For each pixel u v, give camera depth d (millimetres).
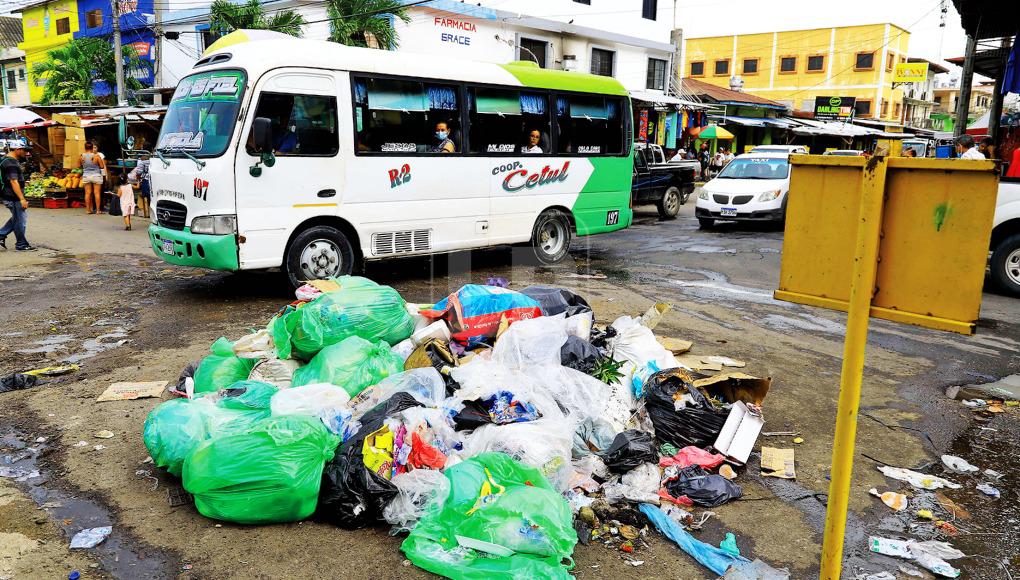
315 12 18312
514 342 4512
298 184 7645
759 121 31156
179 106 7992
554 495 3156
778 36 46094
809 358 6230
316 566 3025
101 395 4898
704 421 4215
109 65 23594
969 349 6621
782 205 14289
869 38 43031
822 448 4375
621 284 9289
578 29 21797
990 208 1794
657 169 16438
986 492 3859
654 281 9539
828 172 2117
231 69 7445
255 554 3105
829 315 7840
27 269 9555
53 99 23594
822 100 38156
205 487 3262
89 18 26312
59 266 9805
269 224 7508
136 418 4543
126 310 7348
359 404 3924
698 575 3043
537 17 20672
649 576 3025
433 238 8906
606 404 4168
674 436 4230
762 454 4215
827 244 2148
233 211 7254
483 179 9281
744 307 8094
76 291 8242
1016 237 8742
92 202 17141
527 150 9758
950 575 3078
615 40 23172
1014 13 12117
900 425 4781
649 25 24625
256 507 3246
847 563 3182
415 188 8602
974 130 19641
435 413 3734
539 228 10125
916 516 3596
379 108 8203
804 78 45750
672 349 5965
